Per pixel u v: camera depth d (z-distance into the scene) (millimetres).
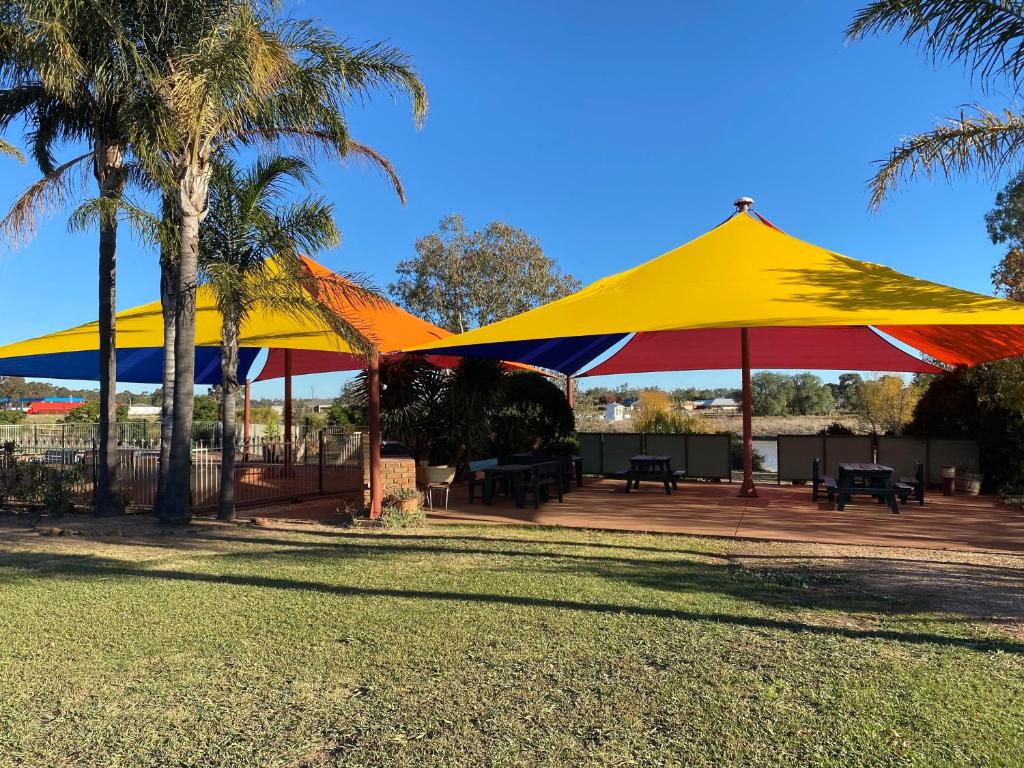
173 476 10172
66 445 16547
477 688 4027
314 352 19641
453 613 5457
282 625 5230
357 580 6602
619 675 4176
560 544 8414
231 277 9734
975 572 6840
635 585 6316
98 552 8336
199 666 4434
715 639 4797
